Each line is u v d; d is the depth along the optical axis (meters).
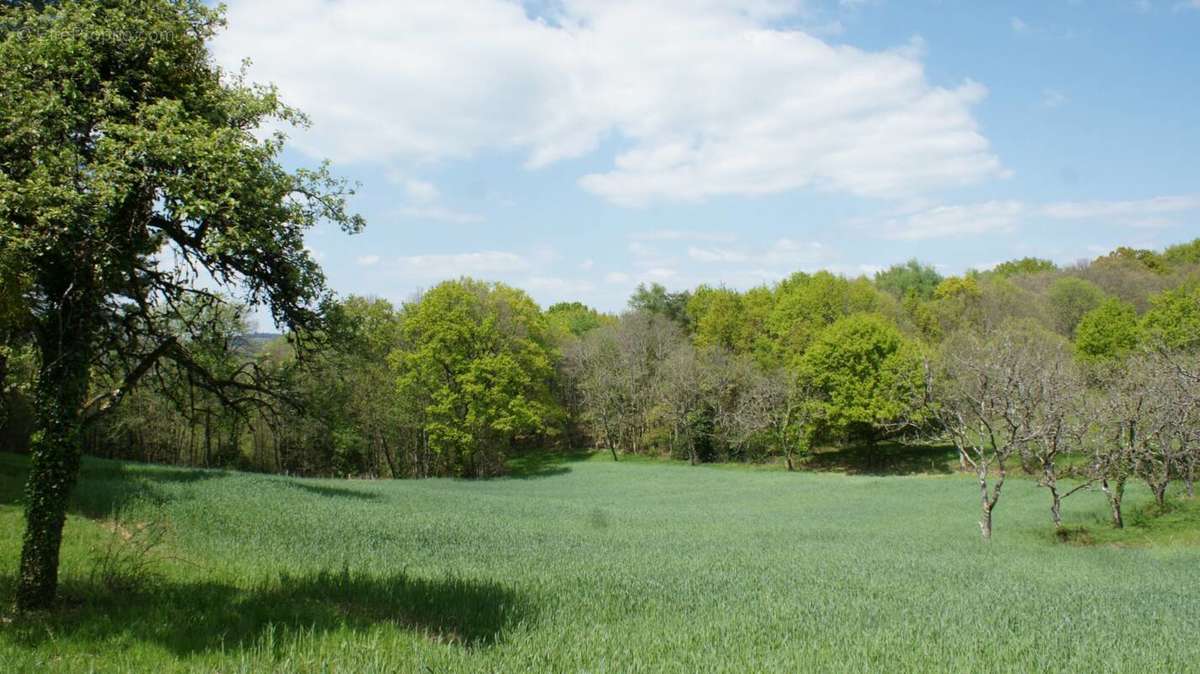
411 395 55.47
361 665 7.02
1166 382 25.75
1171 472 29.75
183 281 10.34
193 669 6.95
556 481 53.31
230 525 17.62
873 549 21.55
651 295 86.56
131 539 15.05
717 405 65.19
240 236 8.54
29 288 8.87
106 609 9.48
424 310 53.75
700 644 8.73
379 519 22.25
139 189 8.57
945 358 49.50
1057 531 25.67
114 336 10.20
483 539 19.72
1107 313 59.38
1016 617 10.98
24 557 9.23
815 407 59.25
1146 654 8.77
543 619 9.72
